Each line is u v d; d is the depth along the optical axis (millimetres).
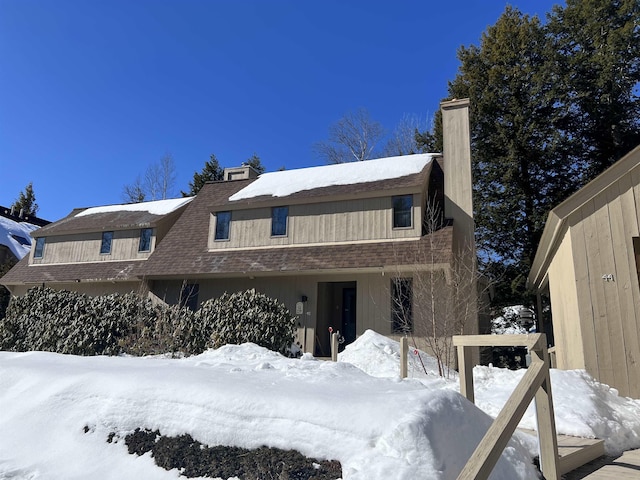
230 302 9336
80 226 20734
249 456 3146
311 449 2953
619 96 21000
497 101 22344
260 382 3953
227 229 16359
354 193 14297
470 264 13000
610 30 21000
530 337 3418
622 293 6750
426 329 11680
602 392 5730
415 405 3035
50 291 10492
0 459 3861
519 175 21422
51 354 6723
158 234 19203
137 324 9188
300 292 14570
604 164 21031
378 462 2654
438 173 16188
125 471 3473
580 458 4094
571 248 7289
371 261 12977
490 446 2236
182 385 3842
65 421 4094
